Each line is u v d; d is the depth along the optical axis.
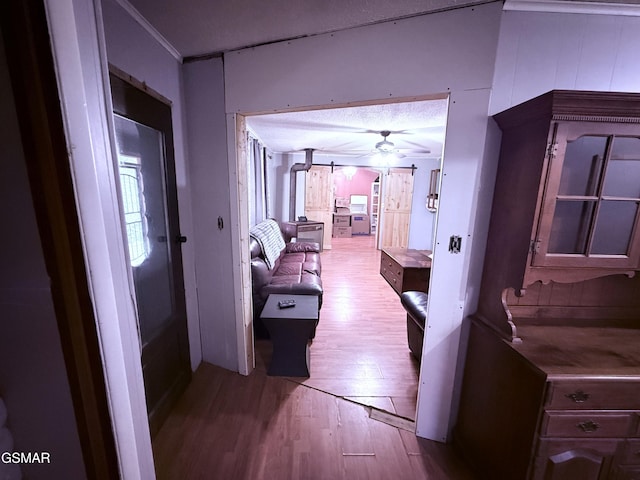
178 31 1.57
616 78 1.32
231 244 2.04
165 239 1.77
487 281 1.46
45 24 0.48
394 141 4.37
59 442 0.62
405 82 1.44
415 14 1.37
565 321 1.48
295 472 1.48
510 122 1.26
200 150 1.98
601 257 1.19
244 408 1.91
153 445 1.62
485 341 1.42
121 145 1.41
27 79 0.47
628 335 1.34
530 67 1.31
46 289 0.54
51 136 0.50
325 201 6.51
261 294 2.68
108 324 0.60
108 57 1.29
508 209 1.30
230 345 2.24
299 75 1.64
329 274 4.95
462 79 1.35
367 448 1.63
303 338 2.19
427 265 3.80
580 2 1.23
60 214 0.52
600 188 1.14
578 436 1.10
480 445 1.46
